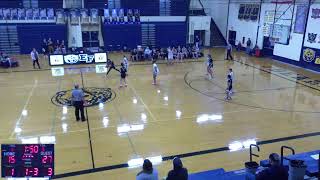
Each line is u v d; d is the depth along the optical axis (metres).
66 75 19.59
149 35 30.61
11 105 13.83
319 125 11.56
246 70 21.12
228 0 31.17
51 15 28.14
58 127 11.40
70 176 8.20
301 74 20.03
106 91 16.02
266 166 5.82
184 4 30.86
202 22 31.45
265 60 24.88
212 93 15.73
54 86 16.94
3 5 27.27
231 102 14.30
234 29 30.66
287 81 18.17
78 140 10.31
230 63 23.59
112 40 29.59
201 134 10.78
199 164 8.77
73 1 29.02
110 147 9.81
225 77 19.11
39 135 10.70
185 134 10.78
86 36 29.55
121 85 16.95
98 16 29.19
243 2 28.78
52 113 12.83
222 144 10.02
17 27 27.33
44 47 27.55
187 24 31.06
